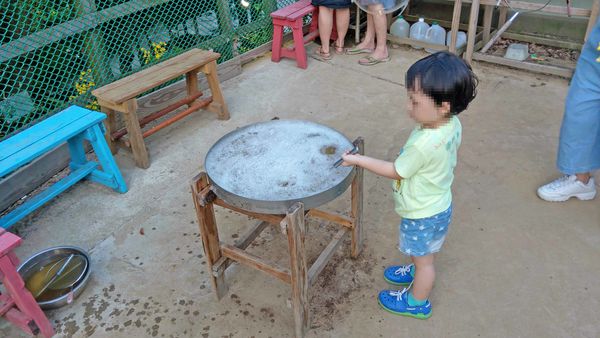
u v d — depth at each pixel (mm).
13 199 3121
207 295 2398
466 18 5168
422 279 2074
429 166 1722
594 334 2088
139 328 2252
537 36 4770
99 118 2936
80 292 2414
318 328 2188
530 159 3234
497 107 3871
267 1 4957
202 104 3844
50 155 3316
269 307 2312
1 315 2197
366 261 2527
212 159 1991
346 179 1846
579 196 2826
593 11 3791
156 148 3605
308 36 4938
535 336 2096
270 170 1907
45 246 2771
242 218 2887
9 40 3225
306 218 2830
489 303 2258
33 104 3410
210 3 4402
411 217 1876
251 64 4906
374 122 3789
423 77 1556
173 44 4262
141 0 3791
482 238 2627
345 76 4562
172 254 2662
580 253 2496
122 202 3080
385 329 2168
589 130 2520
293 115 3953
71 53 3527
